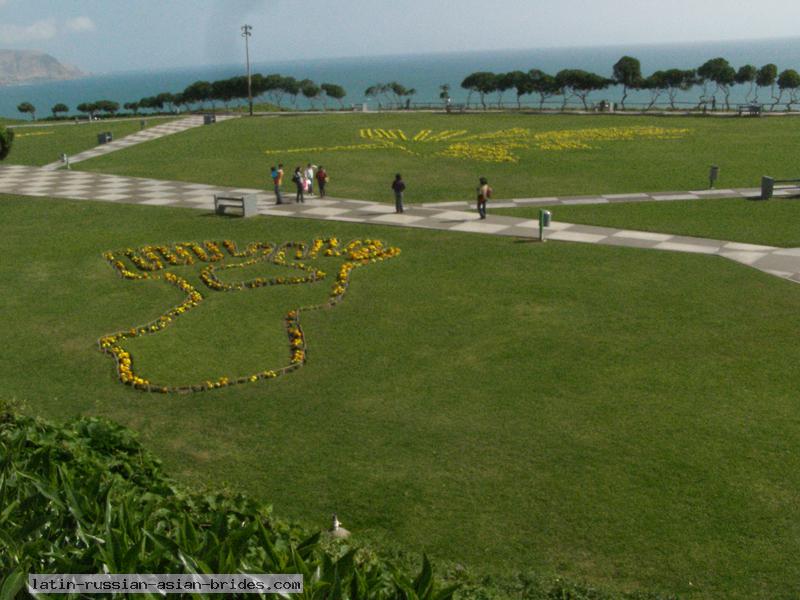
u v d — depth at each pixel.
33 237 29.03
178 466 12.85
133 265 25.08
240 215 31.42
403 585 5.32
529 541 10.67
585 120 64.19
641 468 12.38
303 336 18.66
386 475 12.47
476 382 15.84
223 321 19.89
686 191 33.78
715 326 18.33
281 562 5.34
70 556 5.48
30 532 5.68
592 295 20.83
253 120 72.44
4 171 45.22
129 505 6.32
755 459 12.48
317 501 11.77
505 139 53.34
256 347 18.11
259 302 21.28
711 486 11.80
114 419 14.65
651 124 59.62
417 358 17.19
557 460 12.73
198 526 6.82
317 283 22.80
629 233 27.02
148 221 30.94
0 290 22.84
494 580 9.35
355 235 27.98
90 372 16.94
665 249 24.86
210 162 46.09
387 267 24.16
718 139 49.81
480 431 13.79
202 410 15.02
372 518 11.30
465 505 11.58
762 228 26.88
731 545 10.42
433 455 13.04
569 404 14.69
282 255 25.62
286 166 43.62
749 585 9.62
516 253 25.05
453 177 39.22
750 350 16.88
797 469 12.14
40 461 7.03
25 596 5.01
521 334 18.33
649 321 18.81
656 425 13.73
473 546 10.59
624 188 35.06
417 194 35.09
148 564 5.34
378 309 20.47
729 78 71.75
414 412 14.62
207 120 70.50
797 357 16.39
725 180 35.88
